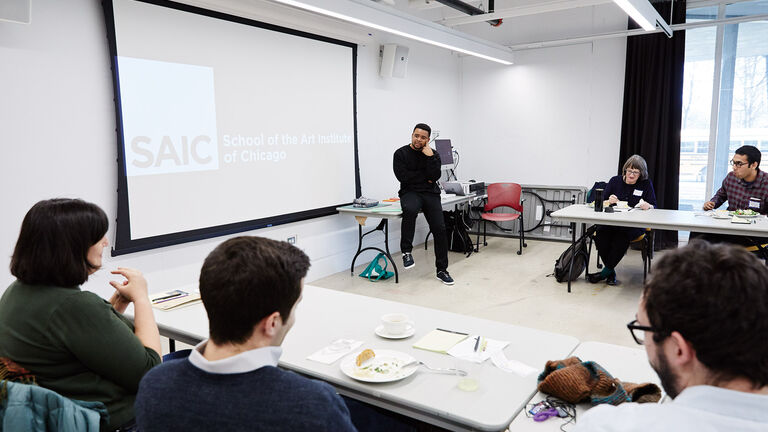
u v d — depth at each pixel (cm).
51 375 135
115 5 315
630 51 577
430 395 135
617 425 69
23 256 134
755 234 338
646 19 409
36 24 284
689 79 570
